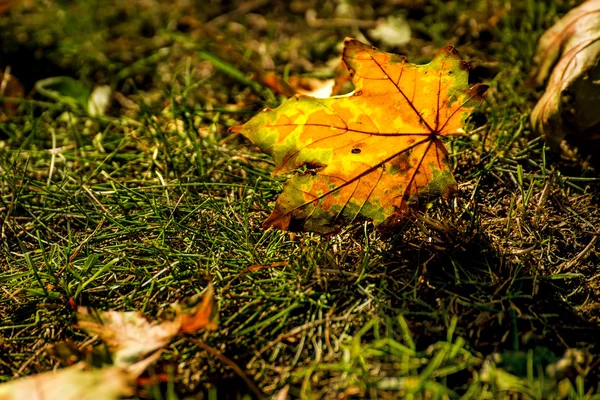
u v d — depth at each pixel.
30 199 0.62
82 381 0.47
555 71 0.62
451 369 0.49
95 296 0.55
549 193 0.59
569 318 0.53
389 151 0.54
